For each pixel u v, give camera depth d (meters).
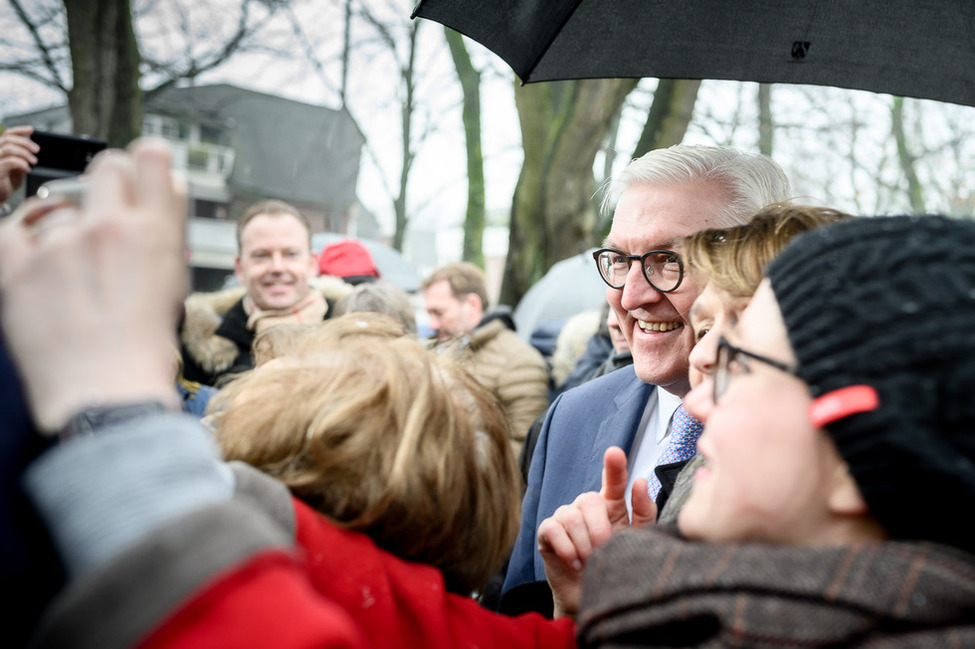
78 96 7.84
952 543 0.65
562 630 1.00
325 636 0.53
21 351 0.56
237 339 3.25
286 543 0.59
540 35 1.62
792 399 0.70
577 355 4.17
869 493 0.64
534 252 8.63
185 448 0.57
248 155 22.84
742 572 0.65
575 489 1.82
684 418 1.55
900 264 0.68
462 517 0.95
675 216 1.60
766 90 12.47
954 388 0.61
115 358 0.56
